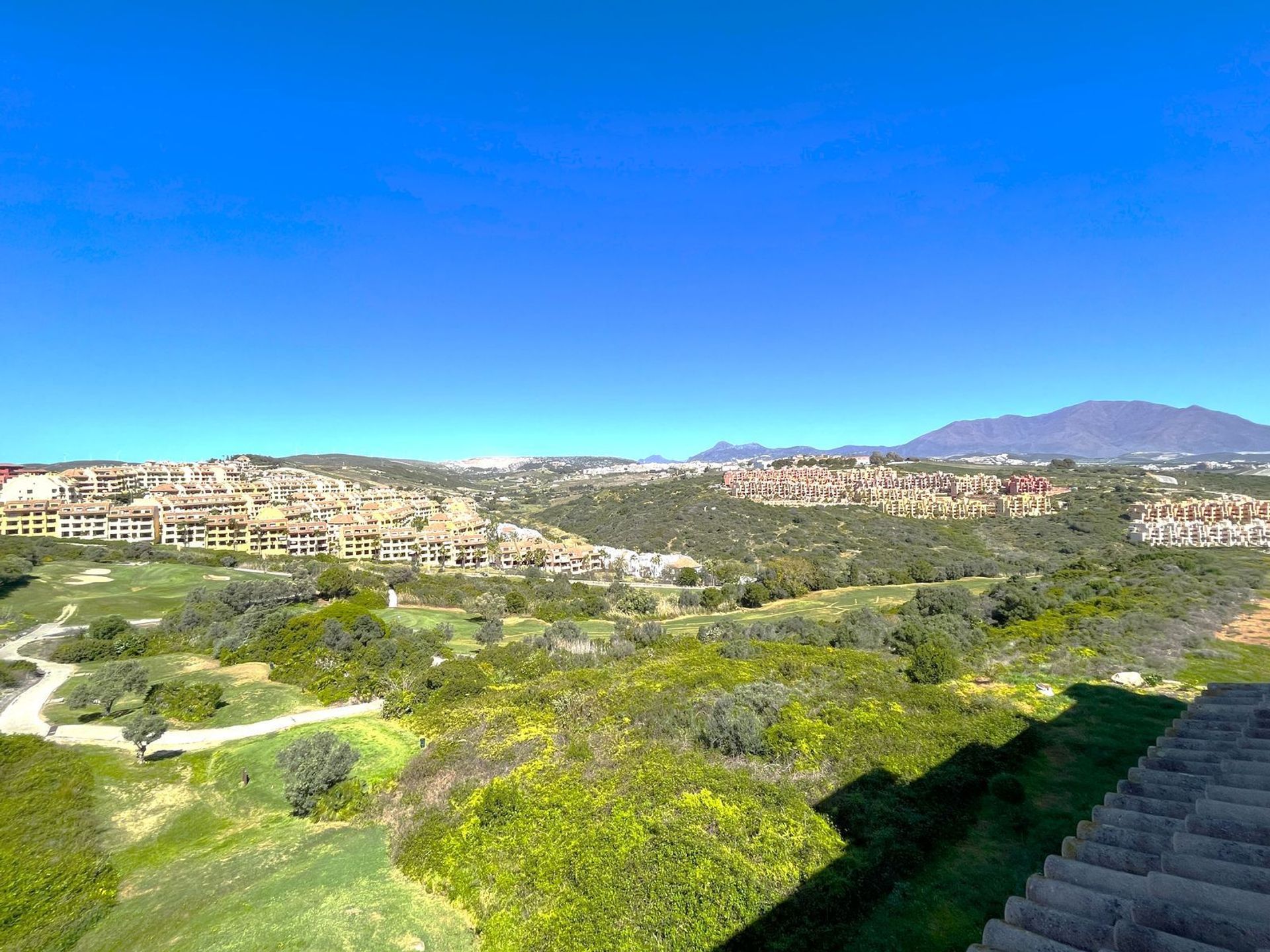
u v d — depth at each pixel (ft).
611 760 80.69
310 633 162.50
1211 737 30.60
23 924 59.47
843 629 154.51
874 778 66.49
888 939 44.50
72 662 161.48
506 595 269.23
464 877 61.77
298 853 70.85
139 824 80.84
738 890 51.90
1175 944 16.83
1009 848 53.57
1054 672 97.35
